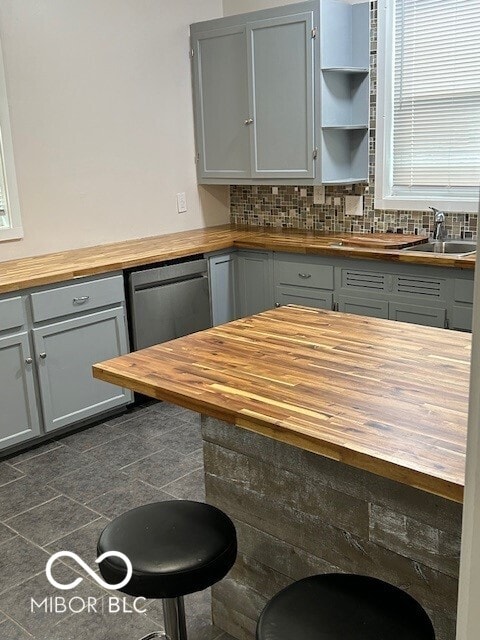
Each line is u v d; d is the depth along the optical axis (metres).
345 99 4.30
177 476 3.22
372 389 1.68
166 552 1.55
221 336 2.21
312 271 4.12
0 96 3.76
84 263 3.73
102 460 3.42
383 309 3.83
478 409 0.69
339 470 1.71
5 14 3.73
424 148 4.20
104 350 3.81
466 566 0.75
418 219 4.23
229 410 1.58
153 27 4.50
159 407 4.13
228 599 2.13
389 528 1.64
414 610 1.35
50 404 3.59
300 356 1.96
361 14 4.19
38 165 4.01
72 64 4.09
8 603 2.36
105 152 4.36
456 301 3.52
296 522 1.85
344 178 4.40
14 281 3.30
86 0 4.10
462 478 1.23
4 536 2.77
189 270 4.16
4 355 3.36
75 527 2.82
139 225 4.64
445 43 3.96
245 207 5.16
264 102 4.39
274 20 4.20
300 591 1.42
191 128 4.88
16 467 3.38
